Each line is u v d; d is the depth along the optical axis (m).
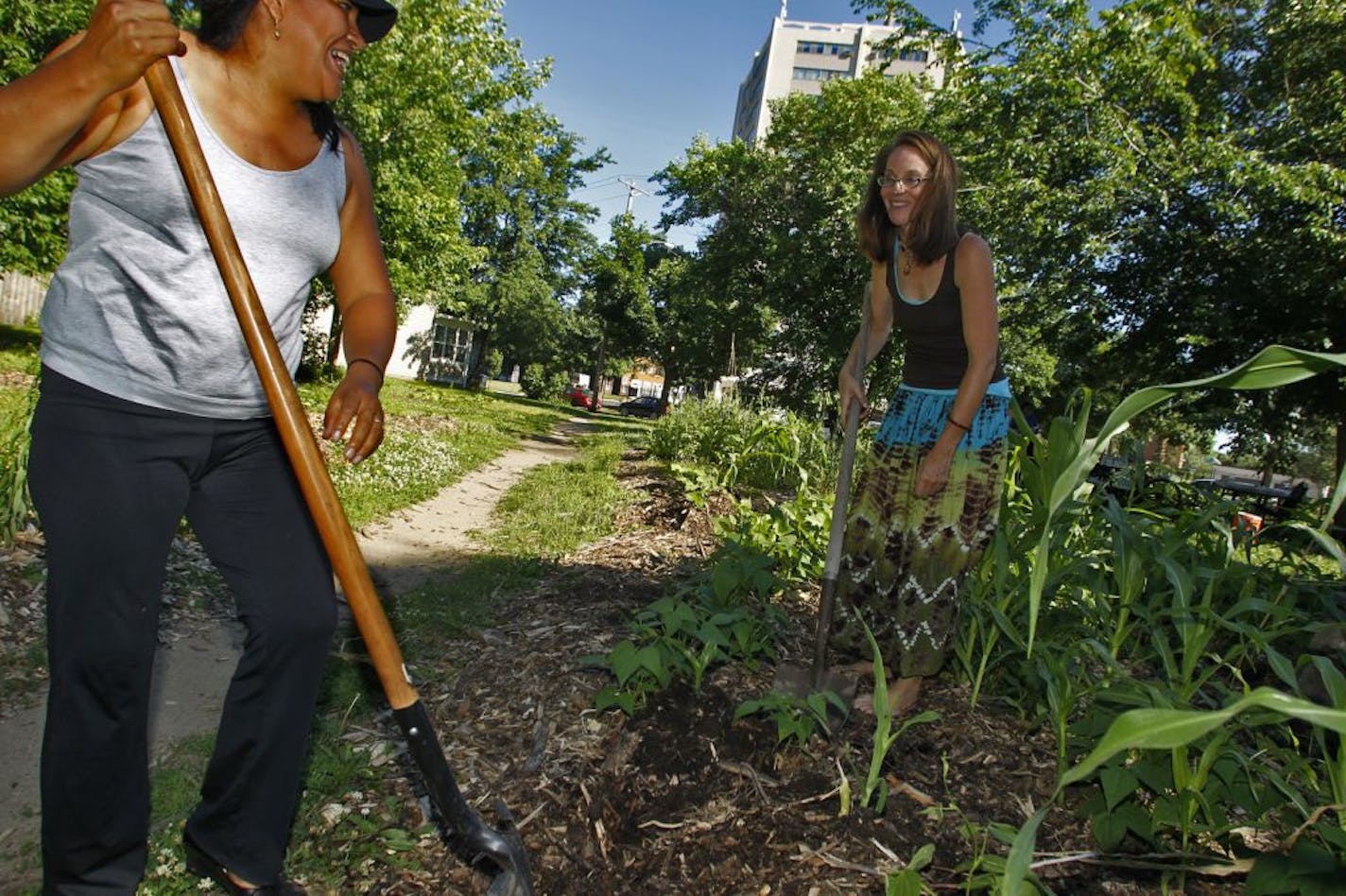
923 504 2.51
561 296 39.25
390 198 14.41
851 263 17.56
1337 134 11.45
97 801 1.54
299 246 1.63
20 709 2.65
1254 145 12.43
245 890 1.70
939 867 1.92
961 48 13.39
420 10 14.01
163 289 1.49
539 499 6.87
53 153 1.33
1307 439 23.14
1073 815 2.12
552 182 34.62
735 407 10.37
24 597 3.39
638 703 2.59
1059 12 12.07
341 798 2.16
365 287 1.89
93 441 1.49
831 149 19.62
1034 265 12.54
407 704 1.60
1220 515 3.34
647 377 84.19
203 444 1.59
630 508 6.63
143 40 1.27
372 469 7.50
